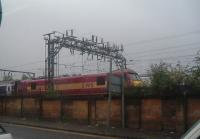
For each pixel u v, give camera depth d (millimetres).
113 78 28625
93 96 32375
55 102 36750
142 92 28062
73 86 42250
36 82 48031
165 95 26391
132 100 28797
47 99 37844
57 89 43844
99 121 31531
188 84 26188
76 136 24844
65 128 29312
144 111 27859
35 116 39531
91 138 23750
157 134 25203
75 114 34062
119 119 29531
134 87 29078
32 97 40219
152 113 27312
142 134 25156
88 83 40562
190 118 24953
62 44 43375
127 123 29031
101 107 31453
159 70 28453
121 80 29234
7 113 44219
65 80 43219
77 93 41625
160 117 26750
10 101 43844
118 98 29688
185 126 25094
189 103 25078
